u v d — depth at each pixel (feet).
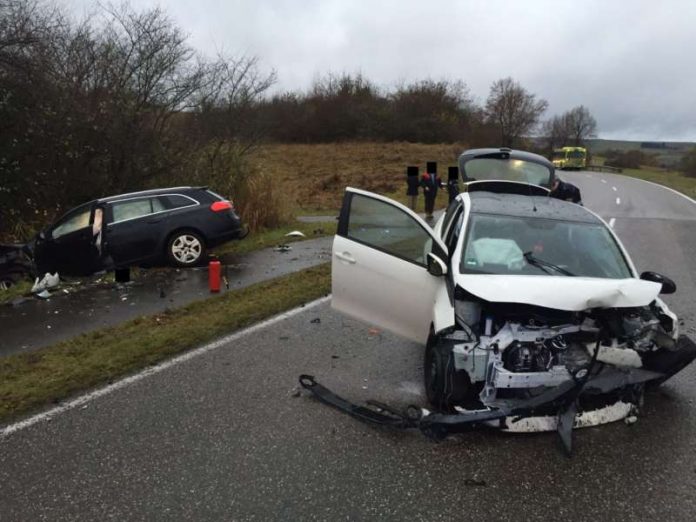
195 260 33.58
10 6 38.32
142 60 44.93
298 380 16.69
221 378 16.89
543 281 13.52
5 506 10.97
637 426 13.76
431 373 14.69
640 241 41.45
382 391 15.92
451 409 14.11
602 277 14.58
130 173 43.98
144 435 13.57
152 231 32.73
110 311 24.50
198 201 34.24
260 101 53.16
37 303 26.05
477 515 10.62
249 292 26.81
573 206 17.79
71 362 18.39
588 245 15.56
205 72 48.57
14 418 14.56
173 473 12.00
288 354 18.80
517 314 13.51
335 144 154.20
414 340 16.03
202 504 10.96
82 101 41.63
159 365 17.95
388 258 16.08
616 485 11.51
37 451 12.93
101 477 11.89
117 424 14.14
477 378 13.21
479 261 14.82
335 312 23.49
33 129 39.01
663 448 12.84
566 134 286.05
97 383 16.65
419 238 15.61
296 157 127.03
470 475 11.88
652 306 14.76
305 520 10.49
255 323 22.12
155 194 33.63
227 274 31.27
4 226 39.58
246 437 13.43
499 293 12.96
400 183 89.81
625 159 209.56
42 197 41.09
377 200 16.37
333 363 18.01
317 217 58.49
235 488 11.45
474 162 25.98
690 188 106.83
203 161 48.60
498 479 11.75
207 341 20.11
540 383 12.89
